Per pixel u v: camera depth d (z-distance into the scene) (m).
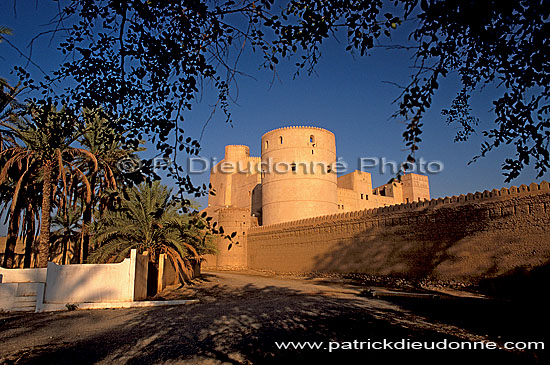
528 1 2.67
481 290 16.44
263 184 39.91
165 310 12.19
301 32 3.77
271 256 32.94
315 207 36.78
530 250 15.13
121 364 6.36
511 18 2.80
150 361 6.51
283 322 9.80
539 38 2.80
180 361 6.52
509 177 3.76
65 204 16.48
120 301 13.41
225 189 58.72
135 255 13.94
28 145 14.18
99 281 13.40
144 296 15.23
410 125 2.93
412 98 2.96
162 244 18.25
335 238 25.98
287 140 38.16
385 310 11.55
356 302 13.37
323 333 8.53
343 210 47.72
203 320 10.22
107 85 4.14
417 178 58.06
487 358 6.58
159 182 17.41
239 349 7.25
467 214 17.86
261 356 6.78
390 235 21.86
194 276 25.64
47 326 9.62
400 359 6.55
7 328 9.38
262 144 40.94
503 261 15.98
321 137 38.75
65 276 13.12
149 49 3.89
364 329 8.91
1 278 13.82
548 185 14.91
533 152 3.54
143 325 9.64
